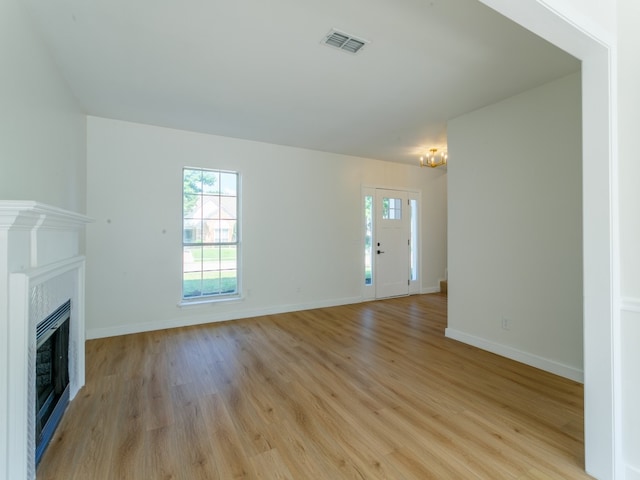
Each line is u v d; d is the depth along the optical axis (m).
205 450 1.79
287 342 3.60
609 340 1.55
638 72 1.52
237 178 4.65
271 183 4.83
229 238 4.60
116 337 3.74
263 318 4.62
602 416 1.57
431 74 2.70
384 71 2.64
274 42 2.25
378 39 2.21
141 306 3.96
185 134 4.20
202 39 2.22
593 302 1.60
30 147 2.00
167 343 3.54
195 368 2.89
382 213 6.01
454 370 2.86
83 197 3.48
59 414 2.04
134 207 3.91
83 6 1.89
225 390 2.48
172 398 2.36
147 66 2.57
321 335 3.85
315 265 5.26
